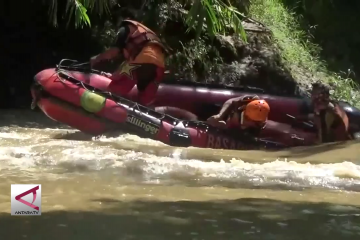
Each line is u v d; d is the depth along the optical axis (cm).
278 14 1573
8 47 1157
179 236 262
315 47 1617
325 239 264
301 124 780
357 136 800
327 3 1797
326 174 444
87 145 560
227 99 791
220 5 546
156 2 1160
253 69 1197
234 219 300
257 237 264
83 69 755
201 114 787
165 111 762
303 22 1694
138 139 657
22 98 1125
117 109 687
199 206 330
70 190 368
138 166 449
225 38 1209
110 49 729
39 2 1149
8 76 1141
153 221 291
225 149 652
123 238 257
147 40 722
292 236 268
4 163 464
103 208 319
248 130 705
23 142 581
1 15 1145
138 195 357
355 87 1548
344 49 1719
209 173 438
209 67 1169
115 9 1155
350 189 395
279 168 469
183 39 1166
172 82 808
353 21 1812
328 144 706
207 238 260
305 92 1241
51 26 1166
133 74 722
